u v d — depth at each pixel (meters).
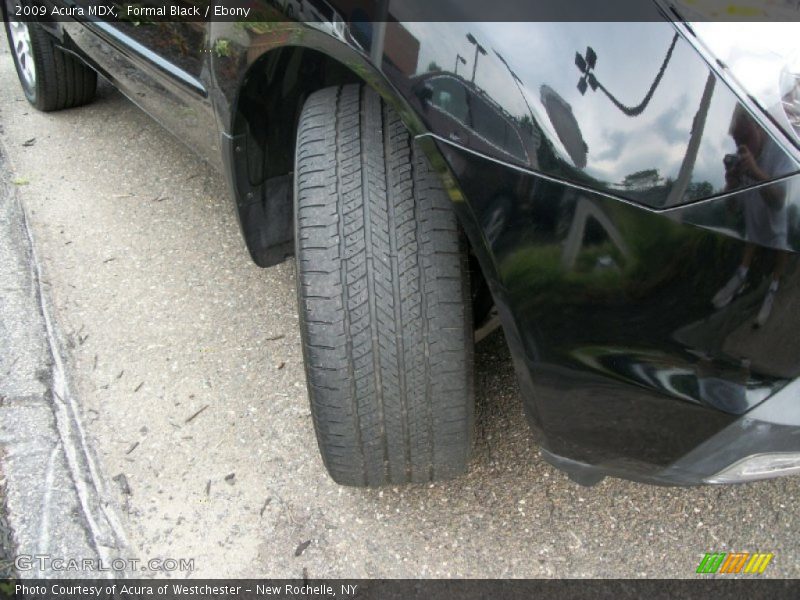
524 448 2.05
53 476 1.98
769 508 1.89
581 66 1.19
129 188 3.34
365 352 1.53
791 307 1.16
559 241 1.24
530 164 1.23
